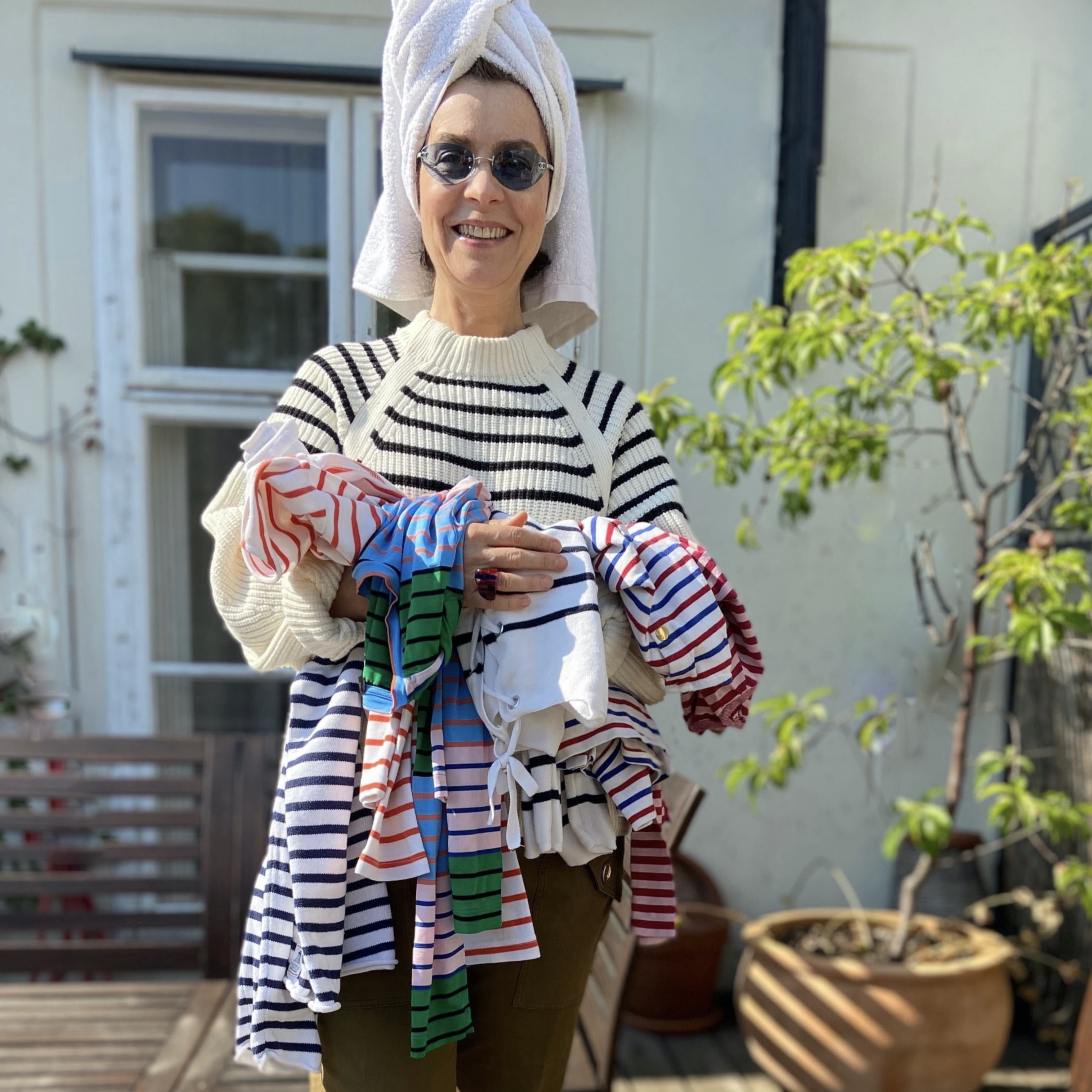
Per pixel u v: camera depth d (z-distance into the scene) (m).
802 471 2.12
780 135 2.51
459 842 0.82
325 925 0.78
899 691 2.69
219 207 2.54
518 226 0.93
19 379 2.49
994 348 2.69
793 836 2.71
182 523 2.61
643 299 2.55
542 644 0.83
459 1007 0.82
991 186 2.64
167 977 2.57
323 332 2.60
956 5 2.60
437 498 0.87
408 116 0.93
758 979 2.17
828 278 2.35
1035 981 2.63
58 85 2.42
